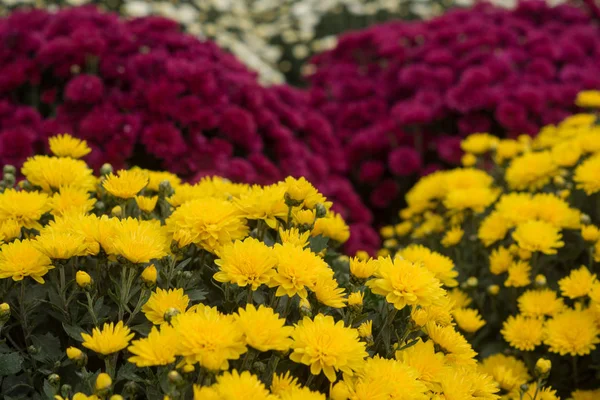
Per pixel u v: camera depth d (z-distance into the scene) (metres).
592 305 1.99
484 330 2.27
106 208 1.96
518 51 4.62
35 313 1.55
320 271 1.37
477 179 2.89
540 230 2.14
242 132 3.25
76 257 1.57
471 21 4.77
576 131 3.09
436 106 4.39
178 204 1.77
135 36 3.52
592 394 2.01
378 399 1.23
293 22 7.53
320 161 3.62
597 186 2.35
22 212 1.59
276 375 1.32
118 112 3.21
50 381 1.28
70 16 3.45
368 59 5.14
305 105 4.13
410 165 4.28
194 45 3.60
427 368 1.41
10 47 3.34
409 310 1.62
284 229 1.76
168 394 1.20
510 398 1.89
